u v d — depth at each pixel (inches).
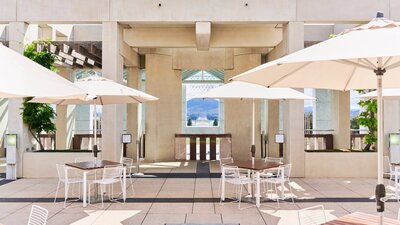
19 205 331.3
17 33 477.1
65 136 723.4
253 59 668.1
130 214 300.7
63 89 129.6
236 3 481.1
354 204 331.6
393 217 288.4
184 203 339.0
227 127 674.2
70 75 730.2
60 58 583.8
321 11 478.0
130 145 677.3
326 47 136.6
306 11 478.6
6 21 477.7
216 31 594.2
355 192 384.8
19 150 480.1
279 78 181.2
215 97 340.2
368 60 158.1
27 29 490.3
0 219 285.0
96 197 358.3
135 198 359.6
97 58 670.5
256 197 325.4
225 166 343.0
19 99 482.6
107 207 323.6
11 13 476.7
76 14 480.1
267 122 674.2
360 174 478.3
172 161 661.3
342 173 478.0
